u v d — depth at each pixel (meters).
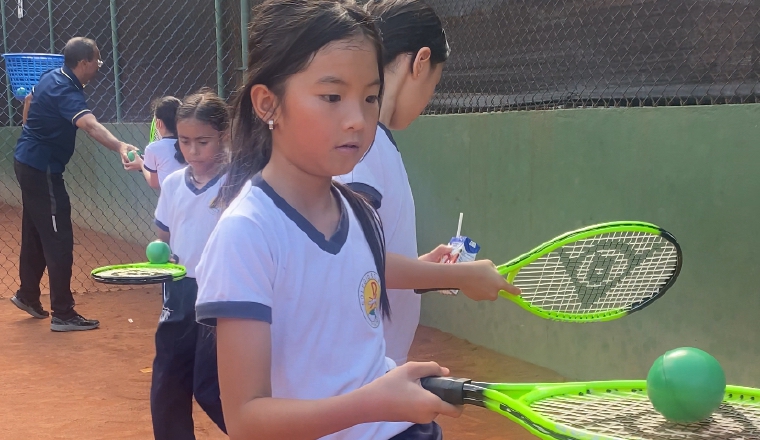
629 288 2.62
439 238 5.42
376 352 1.50
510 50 5.04
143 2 9.61
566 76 4.67
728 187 3.64
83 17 10.83
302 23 1.31
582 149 4.32
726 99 3.85
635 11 4.24
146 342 5.39
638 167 4.03
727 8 3.81
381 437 1.54
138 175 9.39
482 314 5.14
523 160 4.70
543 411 1.49
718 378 1.40
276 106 1.36
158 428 3.03
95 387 4.38
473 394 1.37
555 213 4.50
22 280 6.03
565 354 4.50
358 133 1.34
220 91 7.82
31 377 4.57
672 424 1.44
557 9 4.69
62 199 5.59
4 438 3.61
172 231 3.21
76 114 5.34
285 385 1.39
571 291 2.76
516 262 2.25
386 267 1.87
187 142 3.14
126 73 10.09
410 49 2.02
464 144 5.14
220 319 1.30
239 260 1.30
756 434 1.38
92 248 9.36
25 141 5.50
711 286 3.73
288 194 1.41
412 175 5.61
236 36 7.68
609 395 1.59
